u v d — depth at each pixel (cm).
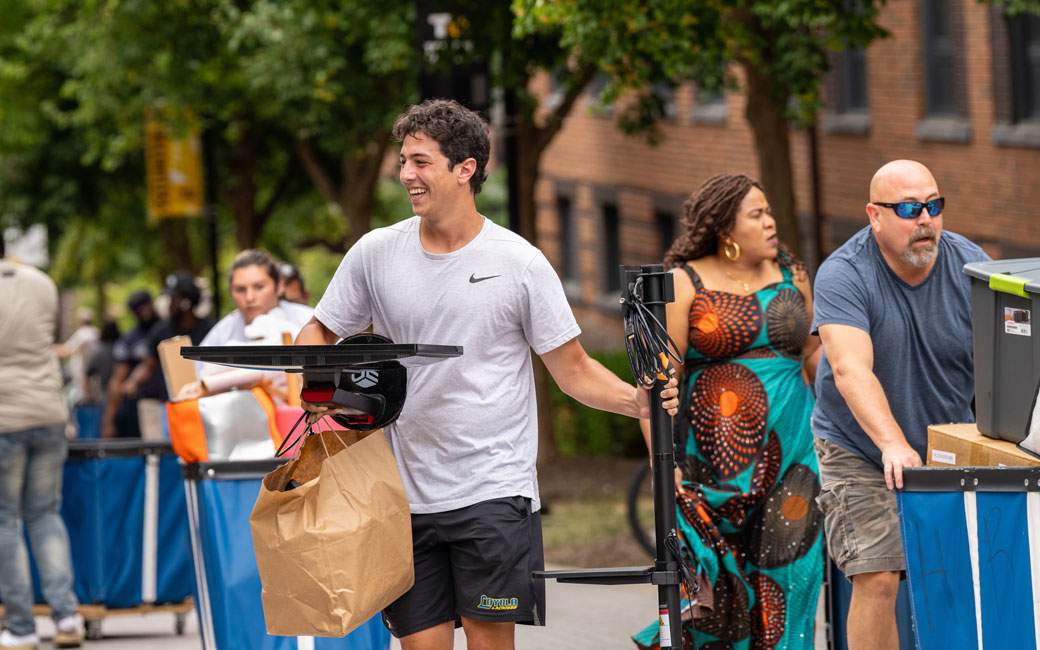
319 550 727
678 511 975
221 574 1009
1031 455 765
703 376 997
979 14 2759
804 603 991
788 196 2225
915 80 2977
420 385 788
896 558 886
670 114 4047
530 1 1883
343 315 816
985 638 738
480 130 782
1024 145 2661
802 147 3397
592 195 4675
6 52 4375
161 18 3397
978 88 2789
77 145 4738
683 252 1012
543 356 802
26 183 4922
